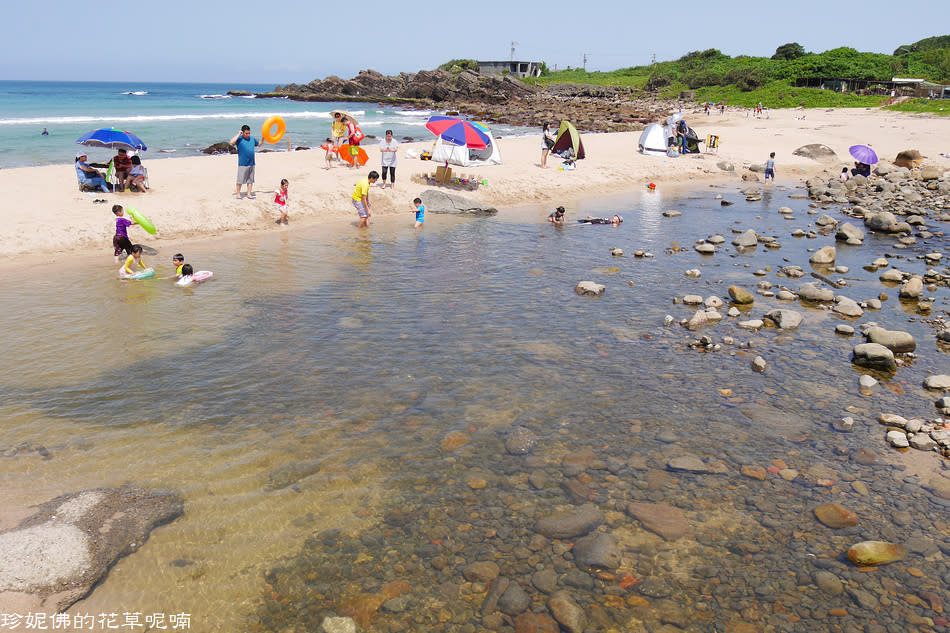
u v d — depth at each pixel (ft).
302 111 253.85
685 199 82.74
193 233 54.29
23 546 16.12
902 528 18.65
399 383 27.68
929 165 105.40
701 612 15.31
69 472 20.07
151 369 28.22
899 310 39.75
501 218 68.03
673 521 18.81
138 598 15.11
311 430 23.41
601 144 127.34
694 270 46.78
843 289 44.21
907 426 24.61
